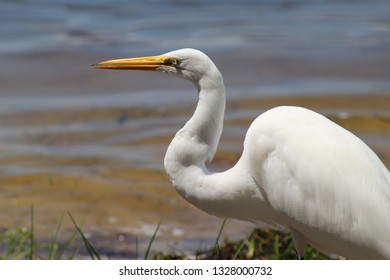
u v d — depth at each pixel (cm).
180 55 749
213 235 1095
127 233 1098
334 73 2075
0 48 2339
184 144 759
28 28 2631
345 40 2475
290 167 720
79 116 1706
